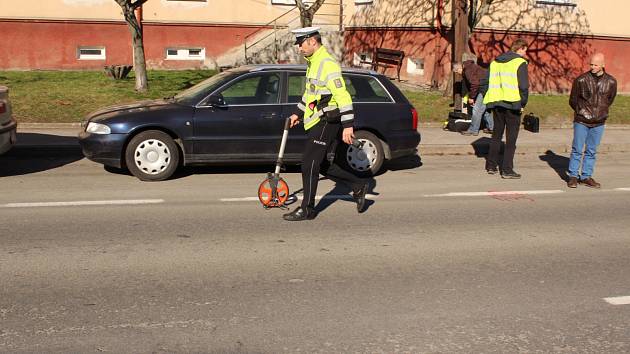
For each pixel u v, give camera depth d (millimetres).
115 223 6914
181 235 6543
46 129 12641
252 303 4898
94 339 4258
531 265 5945
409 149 9992
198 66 21766
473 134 13656
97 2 20531
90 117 9359
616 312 4922
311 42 6891
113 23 20719
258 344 4246
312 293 5121
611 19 20688
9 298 4887
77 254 5895
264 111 9414
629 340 4449
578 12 20156
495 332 4516
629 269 5910
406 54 20125
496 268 5832
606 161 12086
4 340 4219
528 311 4895
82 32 20516
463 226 7191
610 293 5309
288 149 9539
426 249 6320
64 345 4168
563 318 4785
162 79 18594
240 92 9469
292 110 9508
